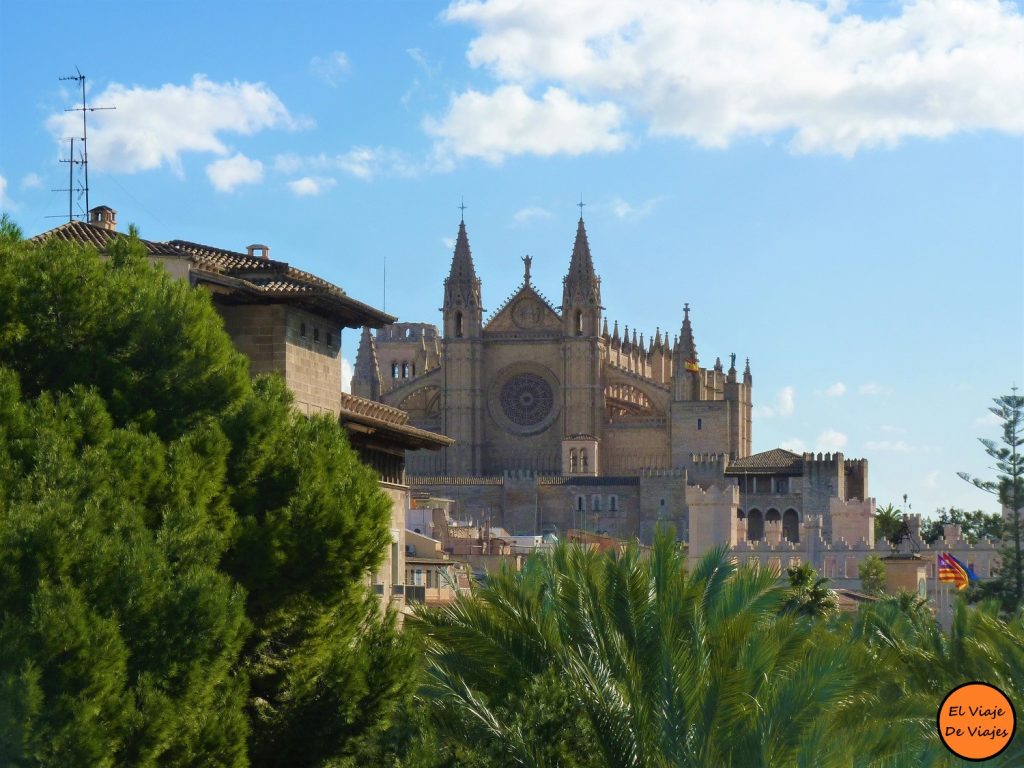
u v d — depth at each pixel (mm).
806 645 49438
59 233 60281
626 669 45156
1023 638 58406
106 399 45000
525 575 54469
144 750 37531
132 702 37375
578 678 44844
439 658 49406
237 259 64812
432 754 43906
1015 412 137250
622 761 43469
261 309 60469
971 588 140375
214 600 40094
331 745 47062
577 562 49750
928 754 42000
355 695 46969
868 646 62125
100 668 36500
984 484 138000
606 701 43875
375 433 68812
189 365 47438
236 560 45375
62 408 42188
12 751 34469
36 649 35781
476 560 142625
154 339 46938
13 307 45031
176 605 39438
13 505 37812
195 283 57594
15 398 41156
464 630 48469
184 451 44094
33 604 36219
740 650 45719
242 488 47406
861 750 42312
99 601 37969
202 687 40156
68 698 35812
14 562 36656
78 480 39844
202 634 39750
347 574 47656
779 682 44062
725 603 49094
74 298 45906
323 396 63781
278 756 47375
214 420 47219
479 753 43469
